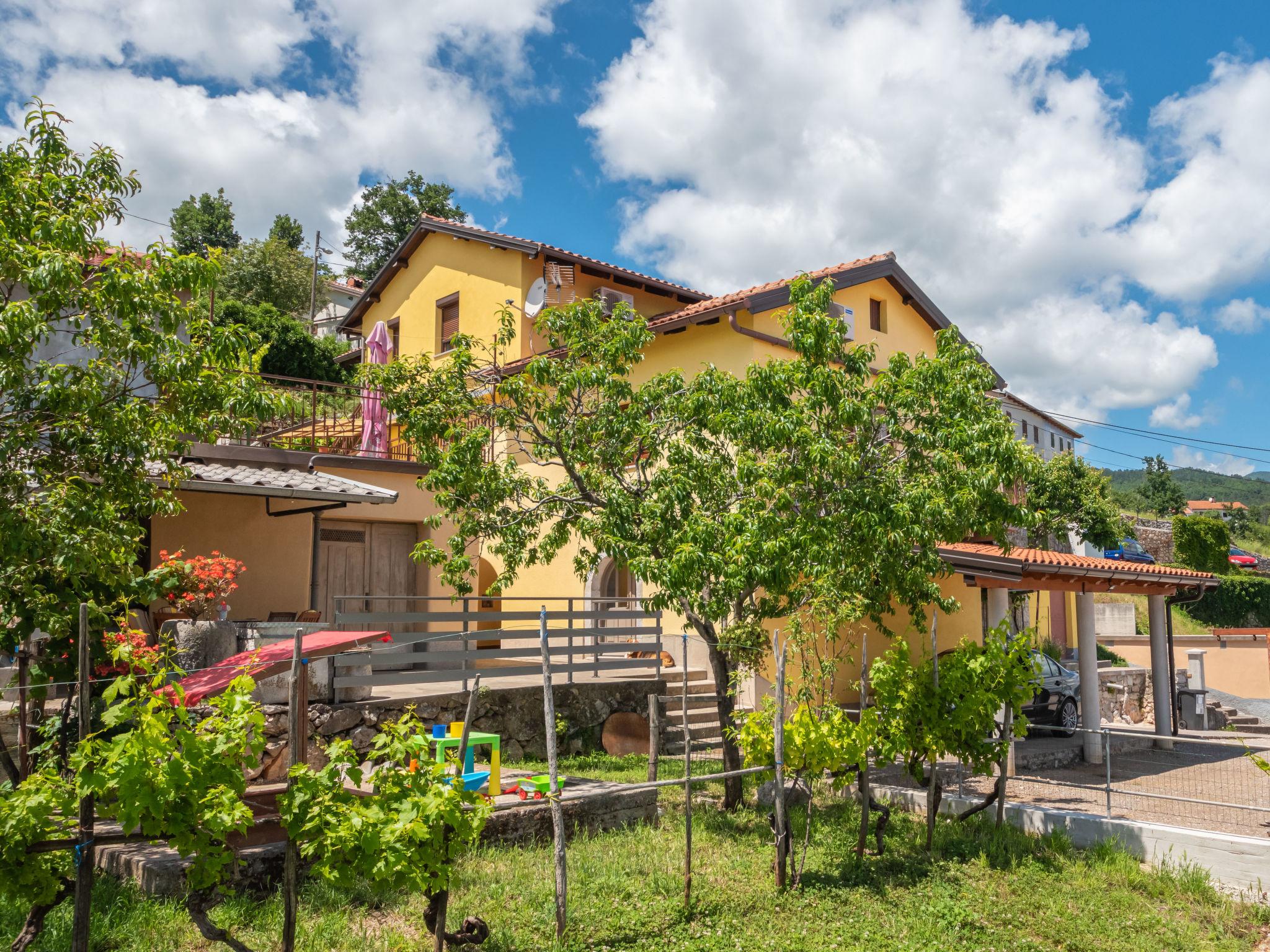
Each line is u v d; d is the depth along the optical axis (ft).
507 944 21.75
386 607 55.62
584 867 27.53
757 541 31.50
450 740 30.45
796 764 29.40
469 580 59.52
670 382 37.50
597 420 36.83
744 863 29.19
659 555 34.17
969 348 37.81
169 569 29.30
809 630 41.29
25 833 16.05
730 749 36.32
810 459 33.04
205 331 29.91
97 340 26.84
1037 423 161.99
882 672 33.22
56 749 25.68
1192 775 46.44
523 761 43.29
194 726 17.42
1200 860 31.04
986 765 34.65
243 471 44.42
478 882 25.70
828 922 24.95
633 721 47.06
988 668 34.24
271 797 24.89
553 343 38.14
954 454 35.17
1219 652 81.35
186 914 21.76
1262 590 114.52
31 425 25.62
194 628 34.40
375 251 160.35
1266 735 66.54
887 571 34.35
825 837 32.78
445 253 78.89
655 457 37.09
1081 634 50.93
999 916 26.07
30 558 24.39
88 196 29.17
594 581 63.10
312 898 23.72
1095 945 24.34
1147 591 54.34
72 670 25.40
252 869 23.79
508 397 38.40
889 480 34.30
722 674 37.37
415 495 55.88
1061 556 49.39
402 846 18.25
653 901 25.23
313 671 36.73
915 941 23.86
